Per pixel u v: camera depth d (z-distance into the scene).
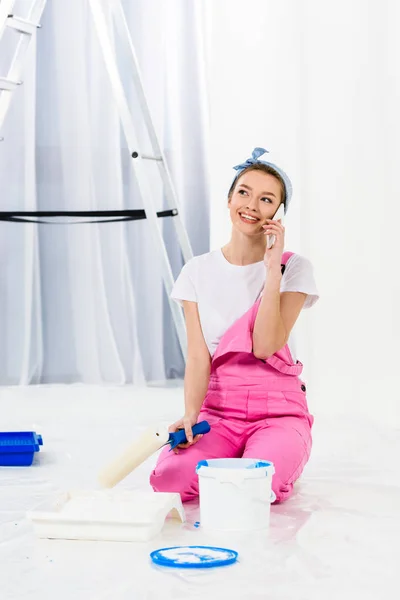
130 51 3.06
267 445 1.76
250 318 1.87
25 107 3.89
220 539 1.49
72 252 3.95
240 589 1.22
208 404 1.92
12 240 3.95
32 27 2.92
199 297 1.96
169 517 1.64
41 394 3.60
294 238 3.32
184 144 3.94
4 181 3.94
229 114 3.45
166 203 3.97
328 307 3.25
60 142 3.96
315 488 1.91
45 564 1.35
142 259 3.96
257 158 1.99
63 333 3.99
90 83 3.94
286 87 3.37
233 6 3.42
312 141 3.31
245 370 1.88
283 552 1.40
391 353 3.18
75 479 2.03
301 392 1.92
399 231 3.21
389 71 3.23
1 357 3.97
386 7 3.23
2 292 3.96
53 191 3.97
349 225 3.26
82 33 3.92
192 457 1.79
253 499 1.54
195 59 3.91
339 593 1.20
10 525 1.60
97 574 1.30
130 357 3.98
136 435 2.62
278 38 3.38
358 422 2.93
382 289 3.21
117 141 3.93
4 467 2.19
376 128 3.24
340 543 1.46
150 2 3.89
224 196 3.48
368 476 2.04
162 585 1.24
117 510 1.54
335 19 3.29
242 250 1.97
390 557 1.38
